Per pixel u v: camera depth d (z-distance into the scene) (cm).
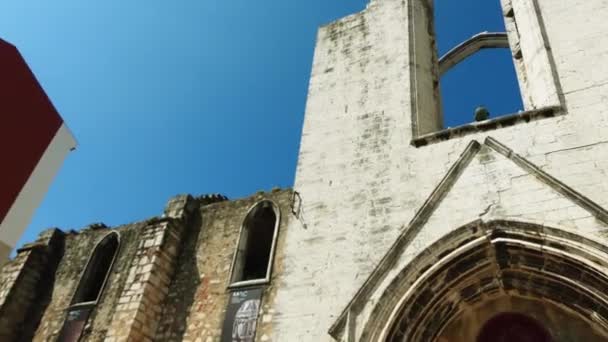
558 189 991
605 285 868
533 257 970
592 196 966
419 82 1460
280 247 1552
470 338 1059
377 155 1311
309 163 1399
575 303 944
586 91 1124
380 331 987
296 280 1171
